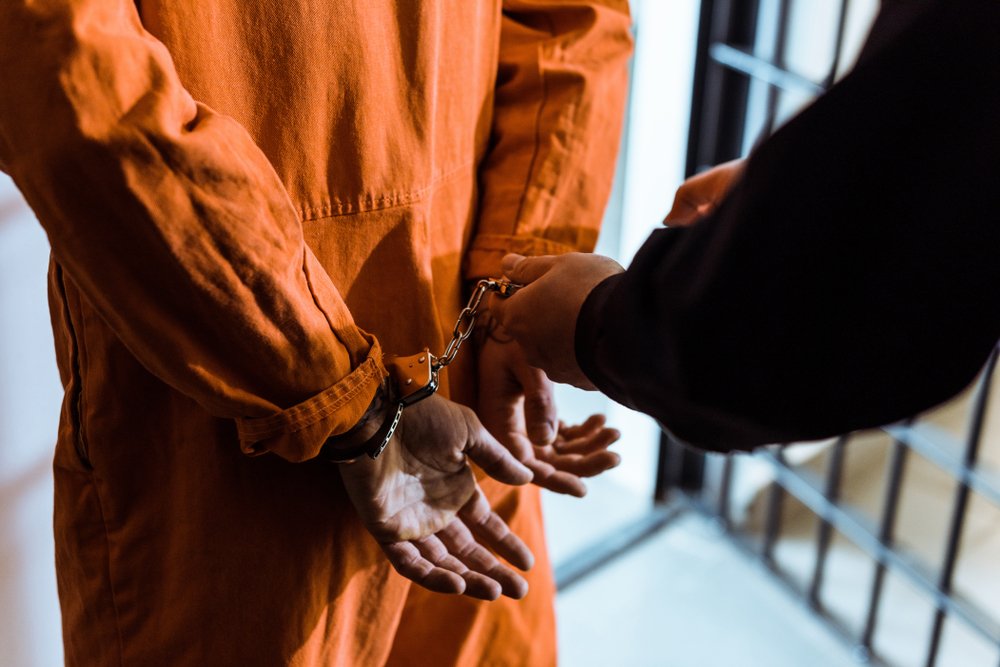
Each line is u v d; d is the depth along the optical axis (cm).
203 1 64
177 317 63
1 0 57
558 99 89
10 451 109
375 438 71
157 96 58
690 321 57
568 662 178
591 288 70
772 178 54
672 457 212
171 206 58
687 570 202
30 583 117
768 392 58
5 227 100
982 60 51
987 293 54
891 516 176
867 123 52
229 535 76
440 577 77
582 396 204
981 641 176
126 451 74
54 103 56
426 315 80
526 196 88
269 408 66
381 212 75
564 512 210
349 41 69
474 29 81
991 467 160
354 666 90
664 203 191
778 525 202
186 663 80
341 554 80
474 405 90
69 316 72
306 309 65
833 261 54
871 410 58
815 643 187
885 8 53
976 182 52
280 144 70
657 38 181
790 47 172
